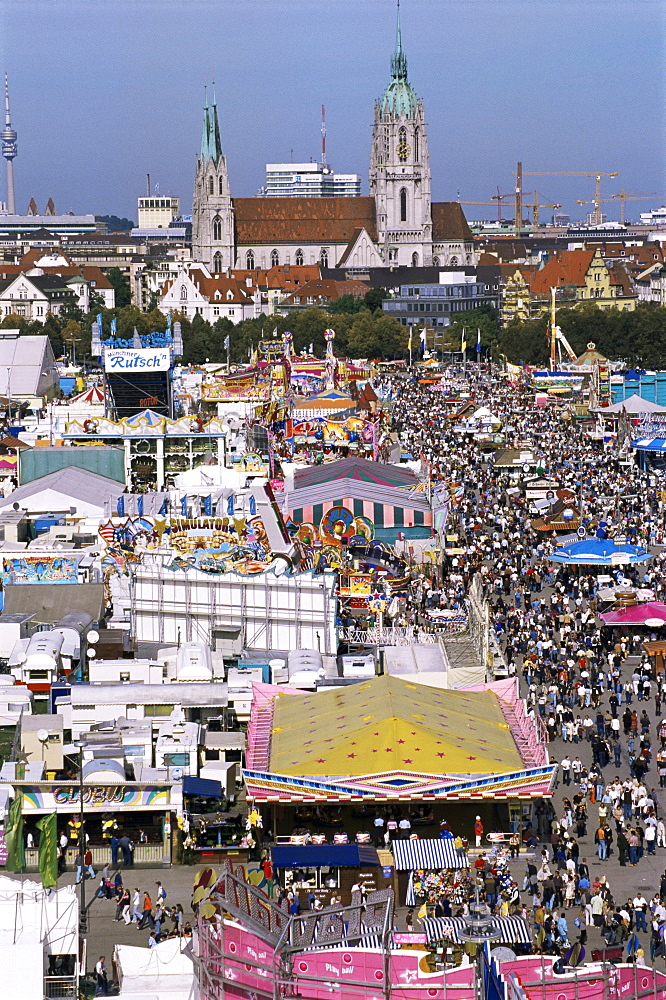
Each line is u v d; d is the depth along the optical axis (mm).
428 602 192875
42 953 90062
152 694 136125
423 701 133125
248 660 151500
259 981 83062
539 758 124188
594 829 126812
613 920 105750
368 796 118812
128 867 119375
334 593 163000
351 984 81188
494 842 119688
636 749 146500
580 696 158125
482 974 79375
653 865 119812
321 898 110062
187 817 120750
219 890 90125
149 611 162000
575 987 80562
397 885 112188
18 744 123688
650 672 166625
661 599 196625
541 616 187000
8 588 167375
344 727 126688
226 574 161125
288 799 119188
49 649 140000
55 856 116938
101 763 120562
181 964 91438
